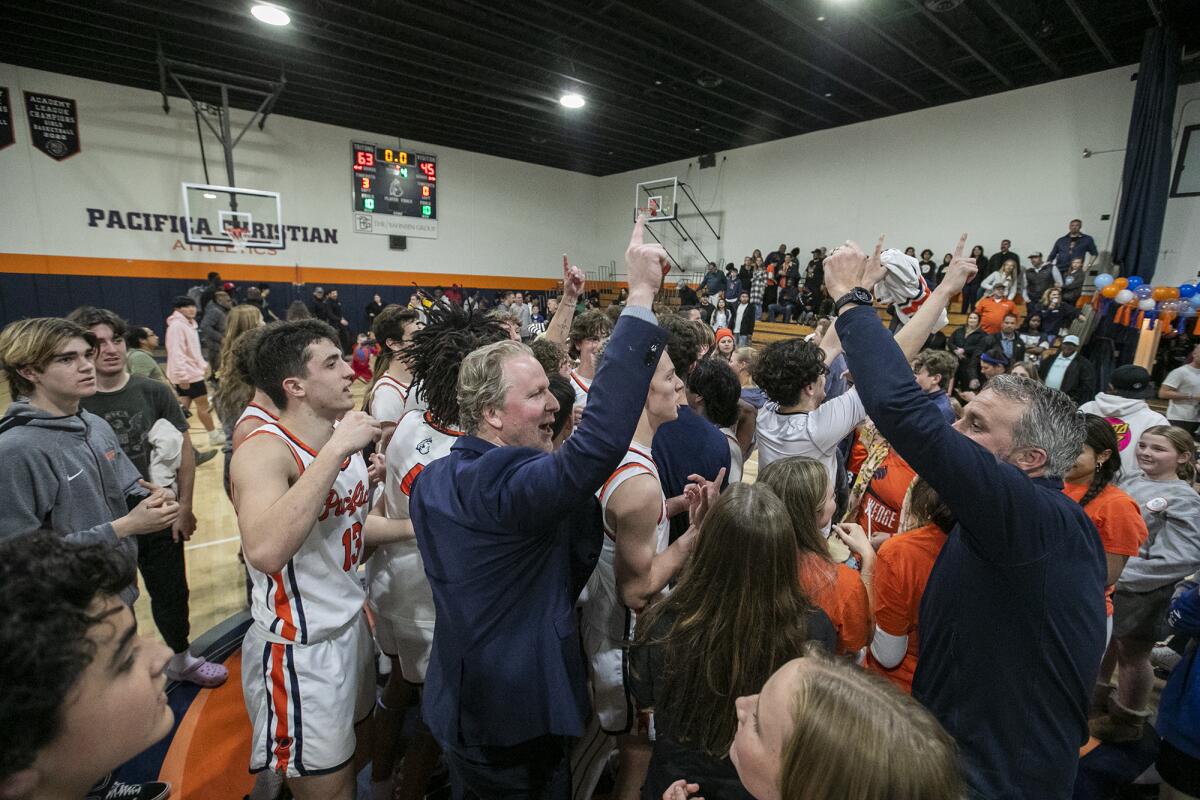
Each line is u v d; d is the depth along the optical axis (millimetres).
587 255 15227
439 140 12133
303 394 1263
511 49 7633
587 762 1474
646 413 1368
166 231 9594
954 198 8898
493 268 13594
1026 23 6215
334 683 1282
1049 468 949
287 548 1052
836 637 1172
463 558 974
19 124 8305
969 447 797
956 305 8445
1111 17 6363
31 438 1392
